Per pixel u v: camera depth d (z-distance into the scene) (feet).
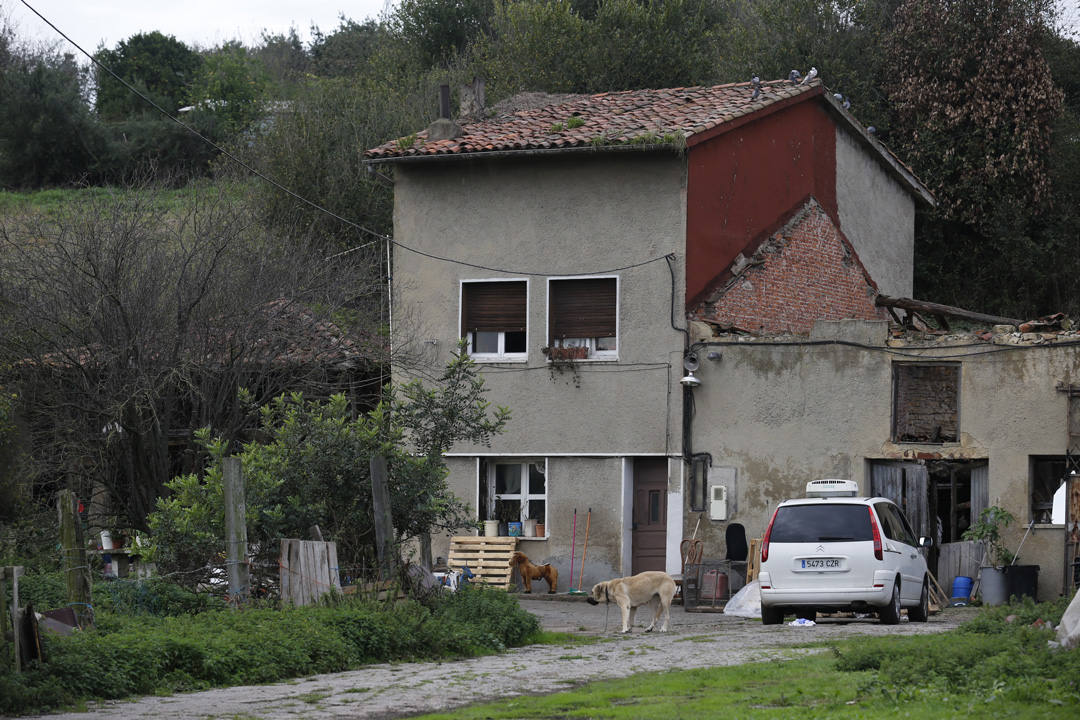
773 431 86.69
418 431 67.41
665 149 88.99
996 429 82.48
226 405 84.94
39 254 83.25
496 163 94.07
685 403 88.22
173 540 59.16
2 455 74.84
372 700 38.14
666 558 88.12
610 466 89.71
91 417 80.59
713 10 177.27
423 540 64.49
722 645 54.80
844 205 109.50
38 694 36.50
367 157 95.25
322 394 89.71
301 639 47.78
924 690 34.19
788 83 104.58
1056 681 34.63
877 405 84.79
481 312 94.32
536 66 156.35
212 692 40.93
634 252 90.22
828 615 75.82
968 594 82.94
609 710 33.65
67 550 48.06
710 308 90.68
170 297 81.71
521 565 88.48
